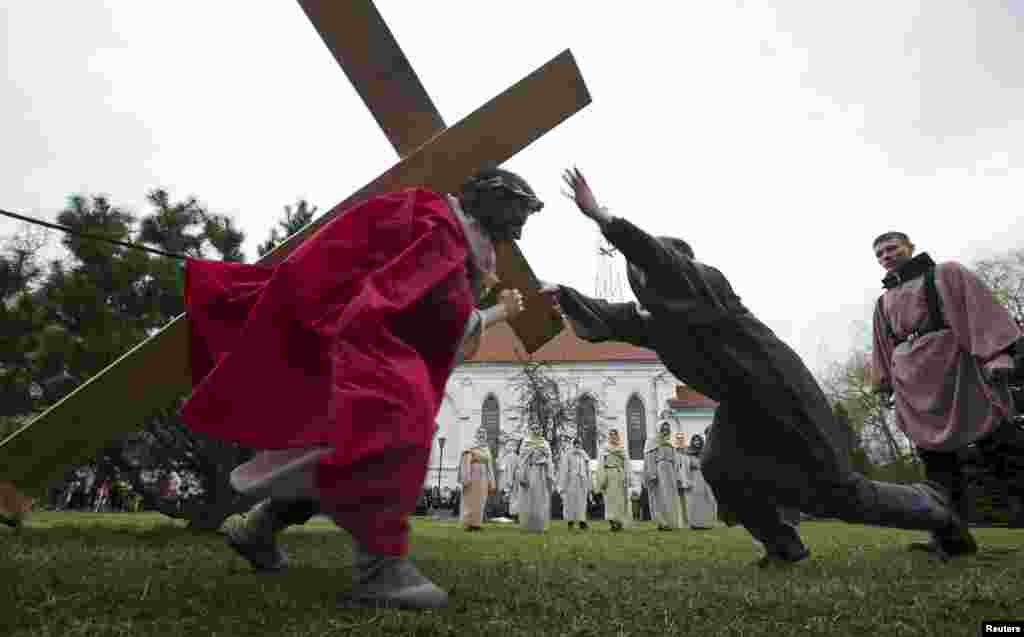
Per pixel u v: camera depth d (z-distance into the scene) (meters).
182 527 7.09
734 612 2.08
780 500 3.36
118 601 2.01
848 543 5.79
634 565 3.70
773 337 3.21
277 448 1.99
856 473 3.25
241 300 2.37
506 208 2.59
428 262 2.19
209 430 2.00
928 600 2.29
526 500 12.18
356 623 1.71
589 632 1.74
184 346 3.06
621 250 3.04
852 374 36.09
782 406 3.11
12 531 5.71
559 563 3.82
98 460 6.64
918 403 4.33
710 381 3.24
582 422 46.38
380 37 3.15
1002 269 29.02
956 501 4.23
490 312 2.65
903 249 4.71
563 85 3.31
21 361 6.18
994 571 3.20
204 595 2.13
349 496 1.76
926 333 4.38
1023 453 7.01
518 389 45.88
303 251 2.18
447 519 22.19
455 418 50.44
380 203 2.30
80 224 6.66
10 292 6.39
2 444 2.94
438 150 3.23
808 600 2.31
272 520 2.81
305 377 2.07
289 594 2.17
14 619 1.72
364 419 1.75
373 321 1.90
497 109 3.26
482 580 2.80
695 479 13.96
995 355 3.94
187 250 7.40
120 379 3.04
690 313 3.07
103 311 6.39
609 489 13.52
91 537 5.36
